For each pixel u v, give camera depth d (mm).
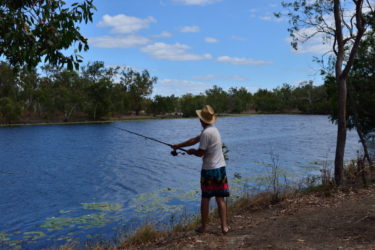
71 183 17984
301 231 5145
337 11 9914
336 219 5578
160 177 18938
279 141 37406
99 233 9445
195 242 5066
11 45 5051
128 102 104500
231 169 19891
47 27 4949
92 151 32125
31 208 12961
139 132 54281
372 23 9734
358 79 16344
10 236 9609
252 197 8758
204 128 5203
